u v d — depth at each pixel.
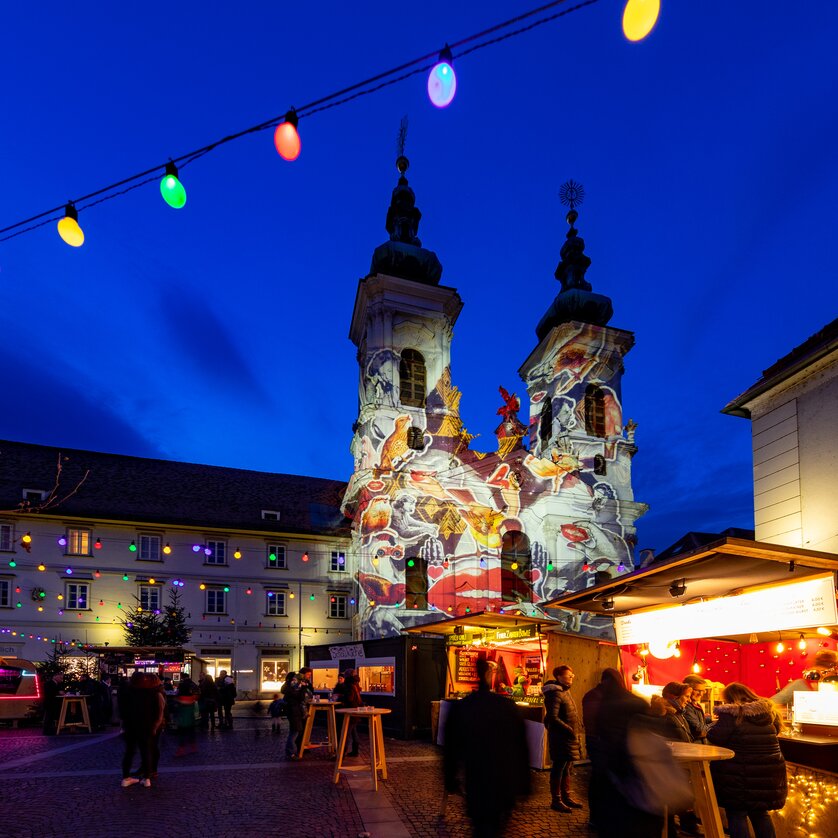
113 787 11.58
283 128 6.04
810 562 9.55
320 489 47.25
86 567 36.97
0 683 24.00
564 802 10.06
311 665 28.05
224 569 39.56
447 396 37.41
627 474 39.72
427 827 8.90
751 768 7.25
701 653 14.82
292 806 10.07
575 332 40.50
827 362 13.62
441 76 5.11
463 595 34.19
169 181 6.49
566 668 10.68
